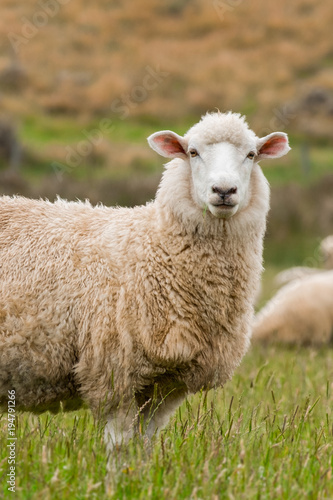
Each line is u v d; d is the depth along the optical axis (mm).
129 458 9289
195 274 10562
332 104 76375
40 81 81688
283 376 15078
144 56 92500
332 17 104125
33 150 61281
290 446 9922
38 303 10414
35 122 71000
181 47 97000
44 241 10773
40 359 10398
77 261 10594
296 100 78875
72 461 8992
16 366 10406
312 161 62531
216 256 10633
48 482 8414
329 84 86250
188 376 10602
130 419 10391
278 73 89000
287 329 24422
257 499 8297
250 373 15914
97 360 10297
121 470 8812
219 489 8320
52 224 10992
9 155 58938
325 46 97500
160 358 10250
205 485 8328
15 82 80000
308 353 21094
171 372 10500
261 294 33844
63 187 48250
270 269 44188
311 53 95625
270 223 48250
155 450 9453
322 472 9023
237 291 10766
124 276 10430
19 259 10672
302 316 24359
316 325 24328
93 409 10570
